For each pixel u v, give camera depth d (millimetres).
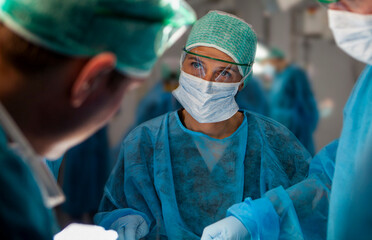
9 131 520
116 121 3193
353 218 850
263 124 1374
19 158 510
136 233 1244
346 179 881
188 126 1376
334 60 3371
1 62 521
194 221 1305
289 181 1311
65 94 545
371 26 780
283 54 3158
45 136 568
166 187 1295
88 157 2748
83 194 2771
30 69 521
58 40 512
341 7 795
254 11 3543
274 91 2961
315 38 3379
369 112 868
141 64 611
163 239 1307
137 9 559
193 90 1257
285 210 1127
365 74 917
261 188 1296
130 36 566
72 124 575
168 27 644
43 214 519
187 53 1271
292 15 3391
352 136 902
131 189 1340
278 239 1137
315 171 1227
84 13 520
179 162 1336
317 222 1157
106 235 967
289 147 1351
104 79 565
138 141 1371
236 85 1259
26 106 538
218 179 1316
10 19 507
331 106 3385
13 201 476
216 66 1231
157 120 1409
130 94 3164
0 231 463
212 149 1332
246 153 1345
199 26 1308
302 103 2959
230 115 1301
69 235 950
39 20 506
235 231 1087
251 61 1330
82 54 533
